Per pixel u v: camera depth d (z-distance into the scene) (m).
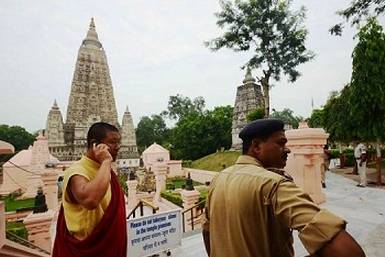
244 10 18.80
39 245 7.70
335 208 6.32
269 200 1.24
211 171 29.52
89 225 2.06
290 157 6.77
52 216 8.06
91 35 50.84
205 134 46.12
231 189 1.42
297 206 1.12
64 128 44.88
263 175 1.34
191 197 10.41
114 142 2.30
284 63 19.00
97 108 47.66
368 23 11.62
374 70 11.06
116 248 2.13
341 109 14.77
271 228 1.26
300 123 7.05
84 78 47.66
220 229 1.44
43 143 26.25
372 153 20.59
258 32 18.75
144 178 23.14
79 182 1.99
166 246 5.23
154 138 70.19
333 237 0.99
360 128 11.51
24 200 24.16
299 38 18.55
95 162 2.26
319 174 6.70
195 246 5.50
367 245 4.07
